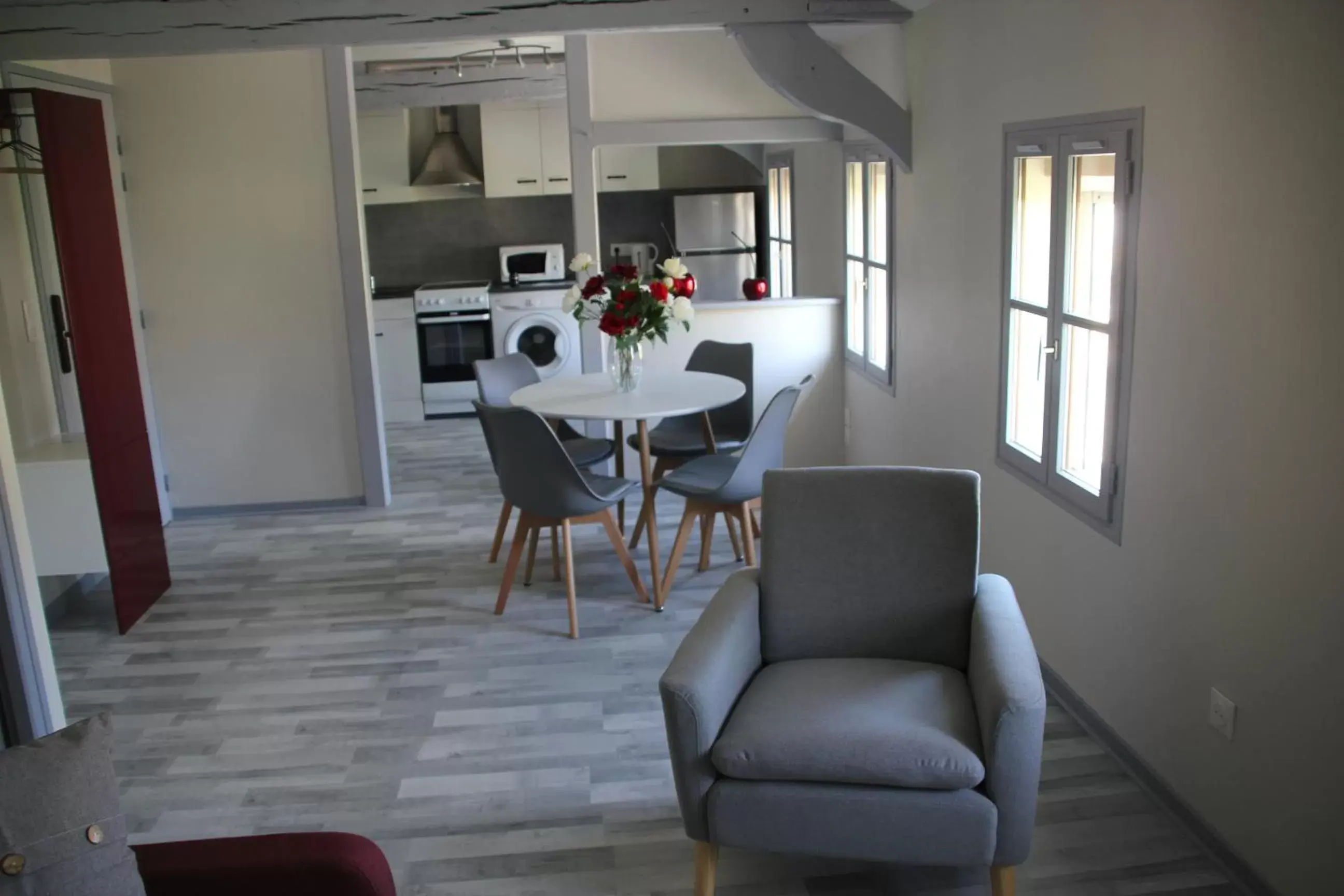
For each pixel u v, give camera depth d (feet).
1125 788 10.11
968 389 14.21
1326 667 7.47
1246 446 8.20
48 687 9.98
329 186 19.04
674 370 20.53
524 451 13.60
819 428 20.83
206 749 11.60
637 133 19.42
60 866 5.81
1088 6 10.39
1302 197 7.40
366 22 14.73
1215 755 8.91
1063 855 9.16
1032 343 12.30
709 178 27.96
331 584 16.35
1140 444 9.77
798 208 23.34
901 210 16.63
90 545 14.61
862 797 7.90
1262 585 8.12
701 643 8.66
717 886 9.05
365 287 19.39
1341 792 7.41
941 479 9.51
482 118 26.71
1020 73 12.05
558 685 12.76
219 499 20.11
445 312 26.86
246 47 14.79
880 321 18.33
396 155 27.27
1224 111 8.28
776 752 8.00
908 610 9.52
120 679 13.38
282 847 6.58
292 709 12.42
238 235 19.17
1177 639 9.37
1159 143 9.21
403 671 13.29
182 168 18.90
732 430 17.69
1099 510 10.58
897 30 16.19
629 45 19.26
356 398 19.76
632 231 28.84
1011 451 12.84
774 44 15.34
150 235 19.10
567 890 9.08
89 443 14.03
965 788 7.84
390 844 9.80
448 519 19.36
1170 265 9.14
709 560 16.33
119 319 15.10
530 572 15.97
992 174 12.99
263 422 19.86
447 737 11.68
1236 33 8.09
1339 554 7.27
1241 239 8.13
